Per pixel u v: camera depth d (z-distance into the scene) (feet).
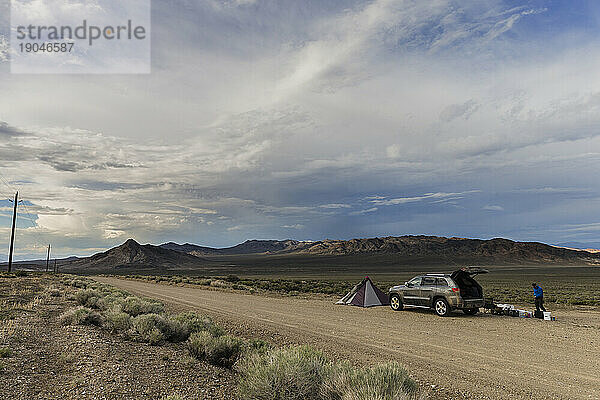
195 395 21.48
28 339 33.22
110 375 23.99
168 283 177.88
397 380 19.65
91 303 61.41
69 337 35.27
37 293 80.53
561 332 47.42
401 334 45.16
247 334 43.73
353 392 18.56
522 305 90.17
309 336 43.06
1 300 62.34
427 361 32.30
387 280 286.66
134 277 254.47
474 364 31.45
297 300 90.48
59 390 21.25
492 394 23.80
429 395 23.43
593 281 281.54
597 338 43.47
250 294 108.68
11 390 20.71
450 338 42.88
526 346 38.88
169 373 25.41
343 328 49.01
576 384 26.21
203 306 73.10
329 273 529.45
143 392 21.47
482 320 57.67
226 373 26.78
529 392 24.29
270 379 20.39
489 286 204.13
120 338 36.65
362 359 32.48
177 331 37.81
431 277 65.31
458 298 60.18
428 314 64.49
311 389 20.39
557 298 112.78
